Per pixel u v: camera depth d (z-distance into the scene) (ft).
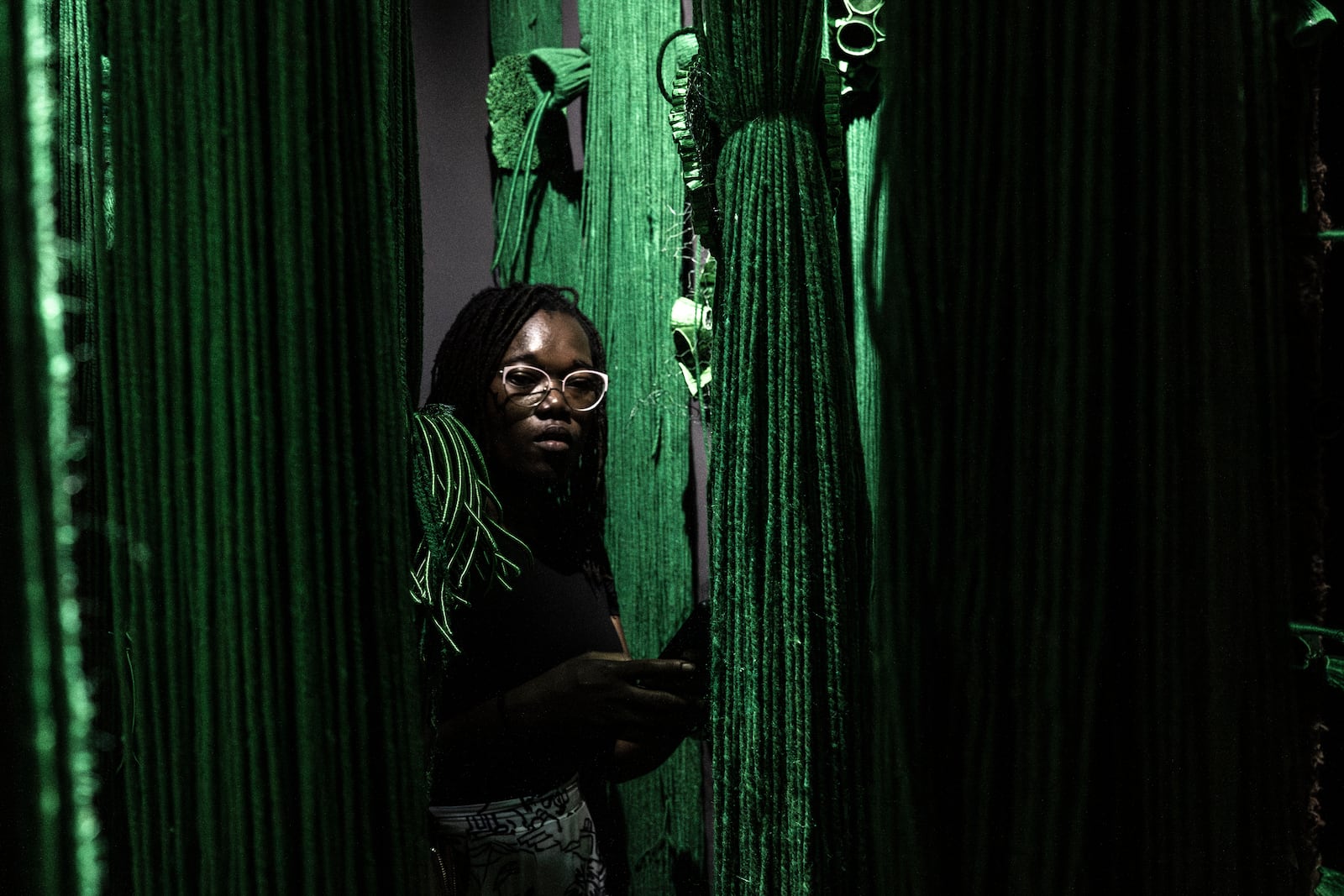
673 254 4.83
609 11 5.11
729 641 2.38
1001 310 1.58
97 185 1.60
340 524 1.65
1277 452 1.53
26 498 0.63
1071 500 1.53
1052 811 1.55
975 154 1.57
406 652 1.75
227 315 1.56
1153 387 1.51
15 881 0.66
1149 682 1.54
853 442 2.32
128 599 1.60
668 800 4.98
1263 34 1.51
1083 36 1.50
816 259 2.26
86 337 1.99
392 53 2.21
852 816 2.27
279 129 1.56
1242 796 1.52
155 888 1.60
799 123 2.28
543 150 5.67
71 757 0.65
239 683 1.56
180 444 1.57
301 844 1.59
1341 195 2.44
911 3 1.58
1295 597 1.63
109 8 1.55
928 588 1.63
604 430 4.11
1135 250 1.52
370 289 1.72
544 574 3.66
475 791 3.42
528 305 3.75
